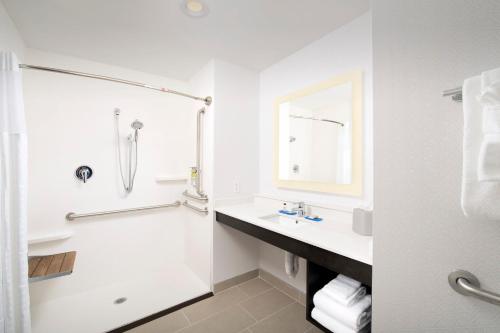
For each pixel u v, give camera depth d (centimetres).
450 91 60
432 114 69
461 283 61
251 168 226
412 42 73
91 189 203
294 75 192
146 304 182
